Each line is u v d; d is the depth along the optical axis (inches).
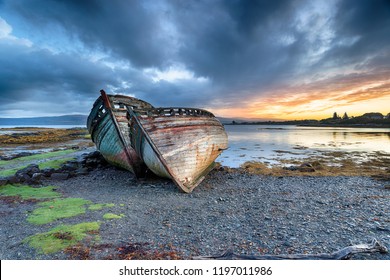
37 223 341.7
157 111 533.3
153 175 679.1
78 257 248.4
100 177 681.0
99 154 860.6
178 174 534.0
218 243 285.1
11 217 368.5
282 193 526.9
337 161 1054.4
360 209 402.3
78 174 708.0
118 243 281.3
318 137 2716.5
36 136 2458.2
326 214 381.1
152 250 266.5
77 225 325.7
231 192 540.1
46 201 453.1
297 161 1064.8
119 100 627.8
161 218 370.9
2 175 649.6
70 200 457.4
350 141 2110.0
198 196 502.0
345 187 577.3
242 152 1411.2
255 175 753.6
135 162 628.7
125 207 421.1
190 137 564.4
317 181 658.8
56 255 252.1
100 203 442.6
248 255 234.1
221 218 370.3
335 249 265.4
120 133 597.9
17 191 522.6
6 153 1250.6
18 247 269.9
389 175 708.0
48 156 1043.3
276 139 2482.8
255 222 352.5
